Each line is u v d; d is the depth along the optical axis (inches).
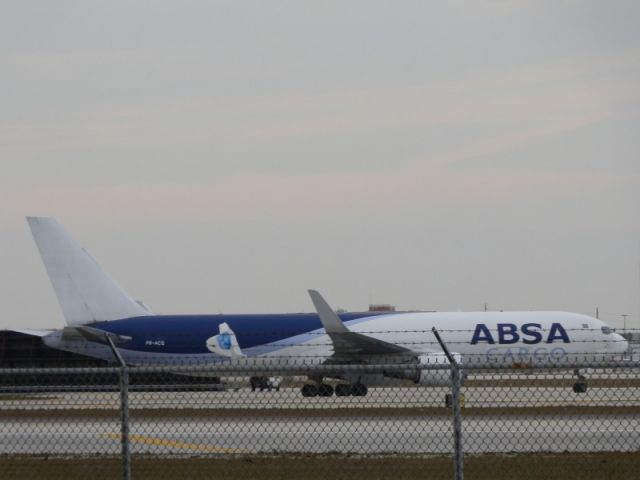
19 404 5999.0
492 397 5994.1
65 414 5324.8
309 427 4690.0
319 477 3270.2
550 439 4165.8
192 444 4109.3
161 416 5044.3
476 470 3376.0
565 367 2738.7
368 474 3312.0
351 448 4005.9
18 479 3321.9
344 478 3253.0
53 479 3319.4
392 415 5059.1
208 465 3501.5
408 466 3449.8
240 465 3499.0
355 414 5162.4
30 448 4072.3
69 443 4242.1
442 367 2711.6
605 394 5442.9
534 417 4849.9
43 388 3435.0
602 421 4498.0
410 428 4616.1
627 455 3654.0
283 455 3715.6
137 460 3612.2
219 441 4212.6
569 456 3644.2
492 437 4271.7
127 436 2618.1
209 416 4997.5
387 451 3878.0
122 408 2630.4
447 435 4338.1
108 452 3937.0
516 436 4266.7
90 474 3388.3
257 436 4357.8
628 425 4532.5
